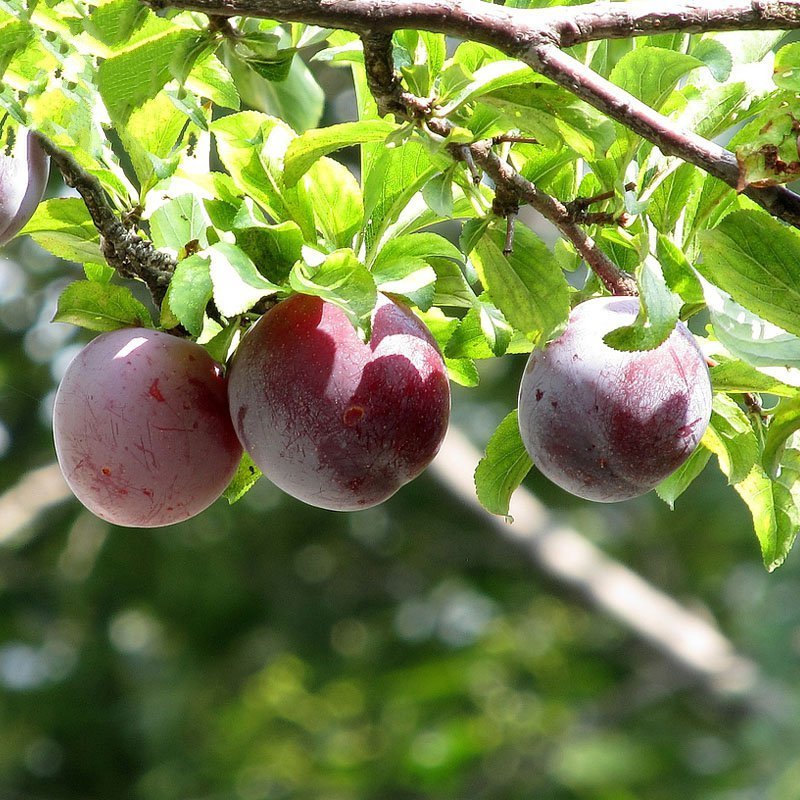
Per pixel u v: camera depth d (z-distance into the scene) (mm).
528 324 620
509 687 1771
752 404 662
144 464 625
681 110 623
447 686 1686
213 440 632
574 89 591
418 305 618
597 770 1581
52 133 673
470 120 622
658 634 1767
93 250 688
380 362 605
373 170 638
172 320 636
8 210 667
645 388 613
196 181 644
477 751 1617
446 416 619
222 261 599
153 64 640
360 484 612
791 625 1674
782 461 667
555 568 1781
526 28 590
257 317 640
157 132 675
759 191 595
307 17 590
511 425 654
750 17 597
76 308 643
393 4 589
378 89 611
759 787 1501
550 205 625
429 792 1621
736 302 608
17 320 1532
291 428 604
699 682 1732
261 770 1762
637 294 629
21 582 1784
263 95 752
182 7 589
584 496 633
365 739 1765
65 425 631
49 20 664
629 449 614
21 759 1776
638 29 595
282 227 615
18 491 1665
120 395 624
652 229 624
